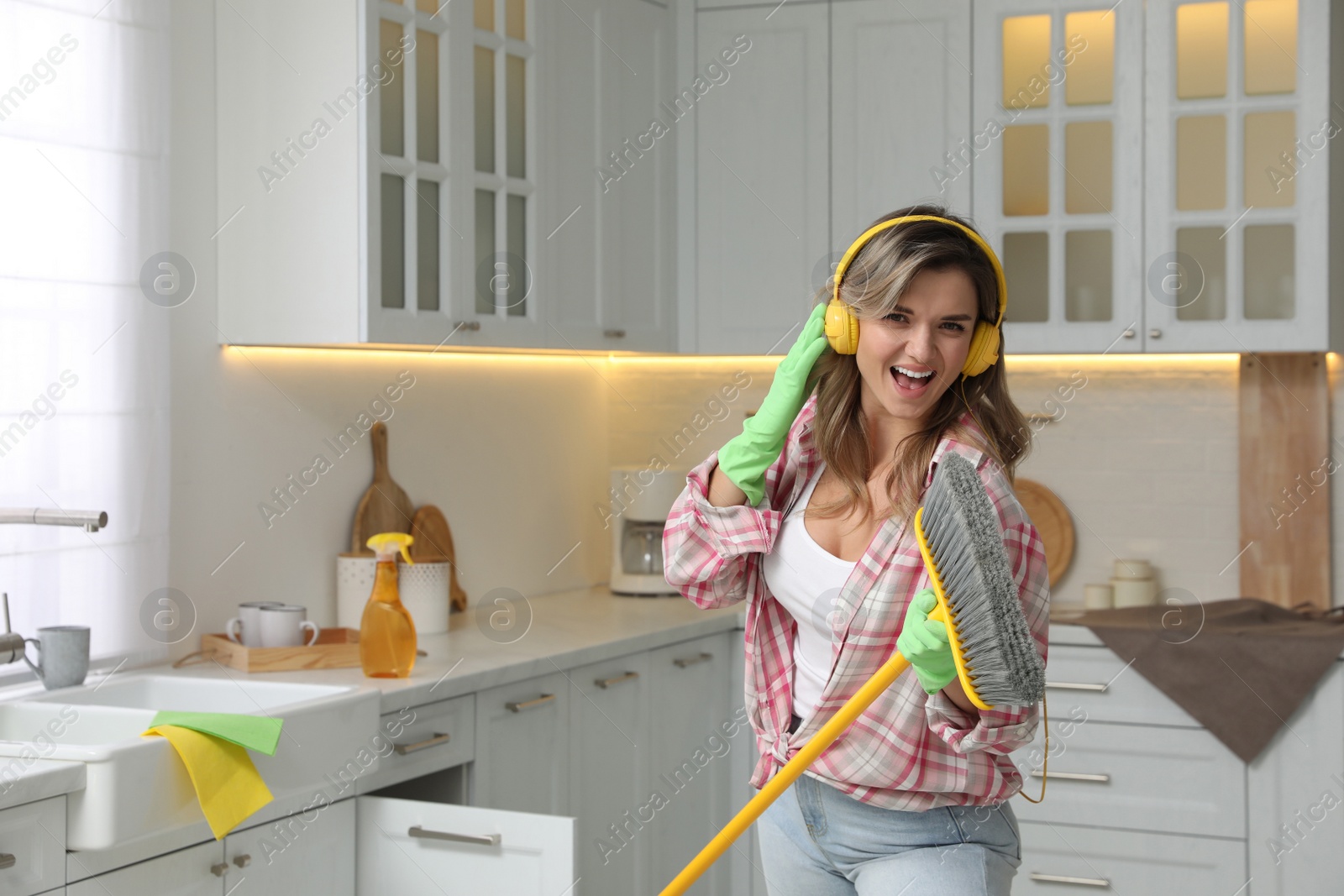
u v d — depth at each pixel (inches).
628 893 111.6
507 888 81.3
